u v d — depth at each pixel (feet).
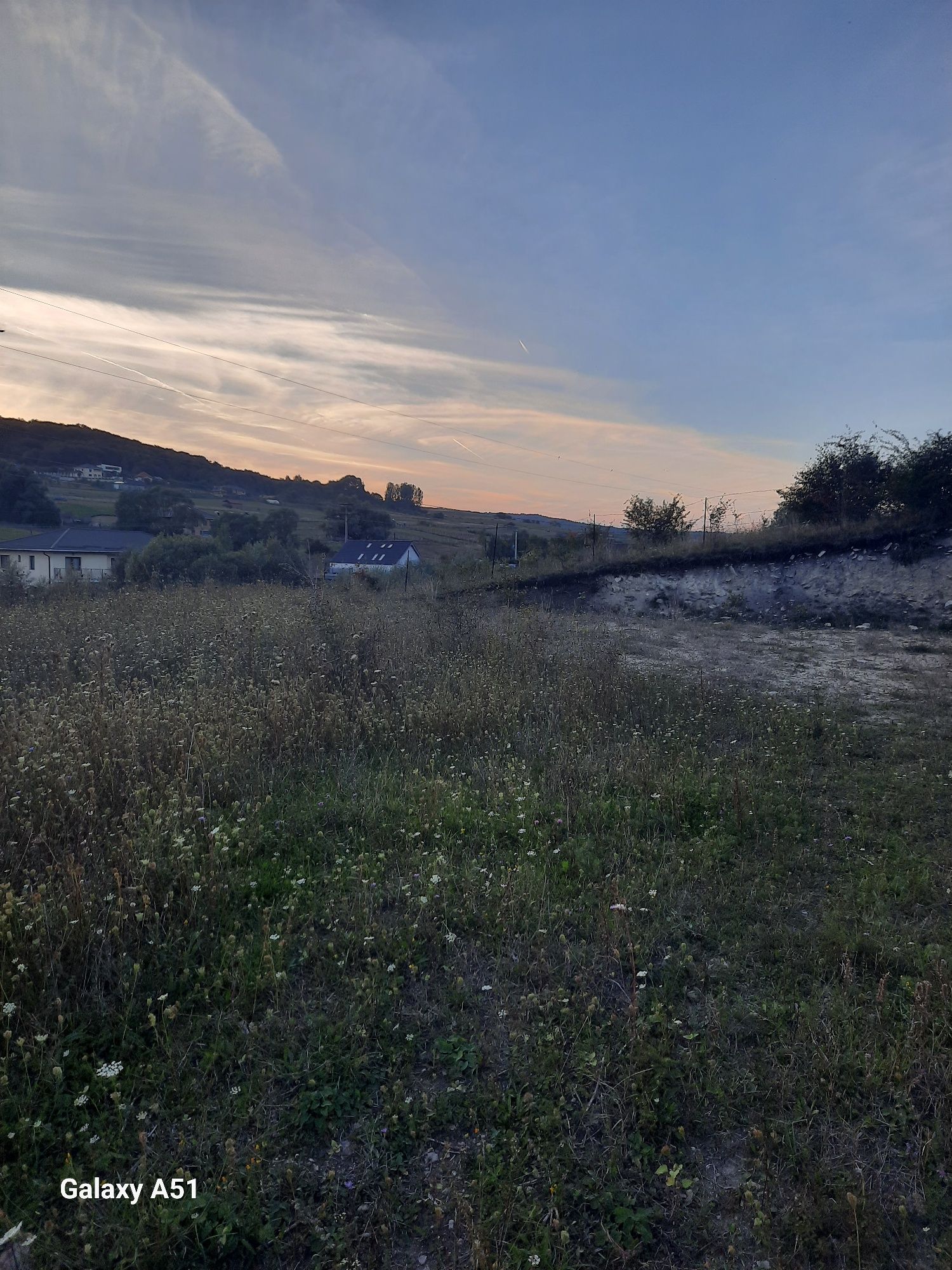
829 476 71.56
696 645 45.96
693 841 16.65
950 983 11.46
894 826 17.97
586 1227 8.07
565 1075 10.02
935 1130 9.07
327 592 49.14
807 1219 8.00
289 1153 8.84
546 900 13.93
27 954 10.73
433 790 18.04
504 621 41.34
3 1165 8.32
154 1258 7.49
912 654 43.70
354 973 11.84
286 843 15.85
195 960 11.86
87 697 21.29
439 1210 8.06
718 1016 10.98
